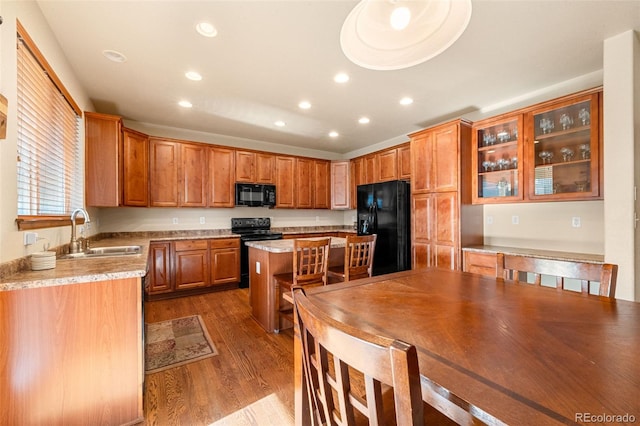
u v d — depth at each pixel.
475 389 0.62
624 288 2.07
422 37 1.80
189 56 2.36
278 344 2.50
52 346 1.41
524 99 3.12
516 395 0.60
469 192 3.31
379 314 1.08
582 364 0.72
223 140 4.79
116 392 1.54
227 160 4.52
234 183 4.58
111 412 1.53
